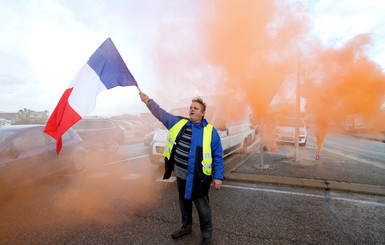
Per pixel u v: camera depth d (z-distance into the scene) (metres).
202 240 2.26
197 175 2.09
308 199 3.59
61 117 2.52
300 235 2.55
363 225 2.77
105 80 2.62
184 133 2.22
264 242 2.42
